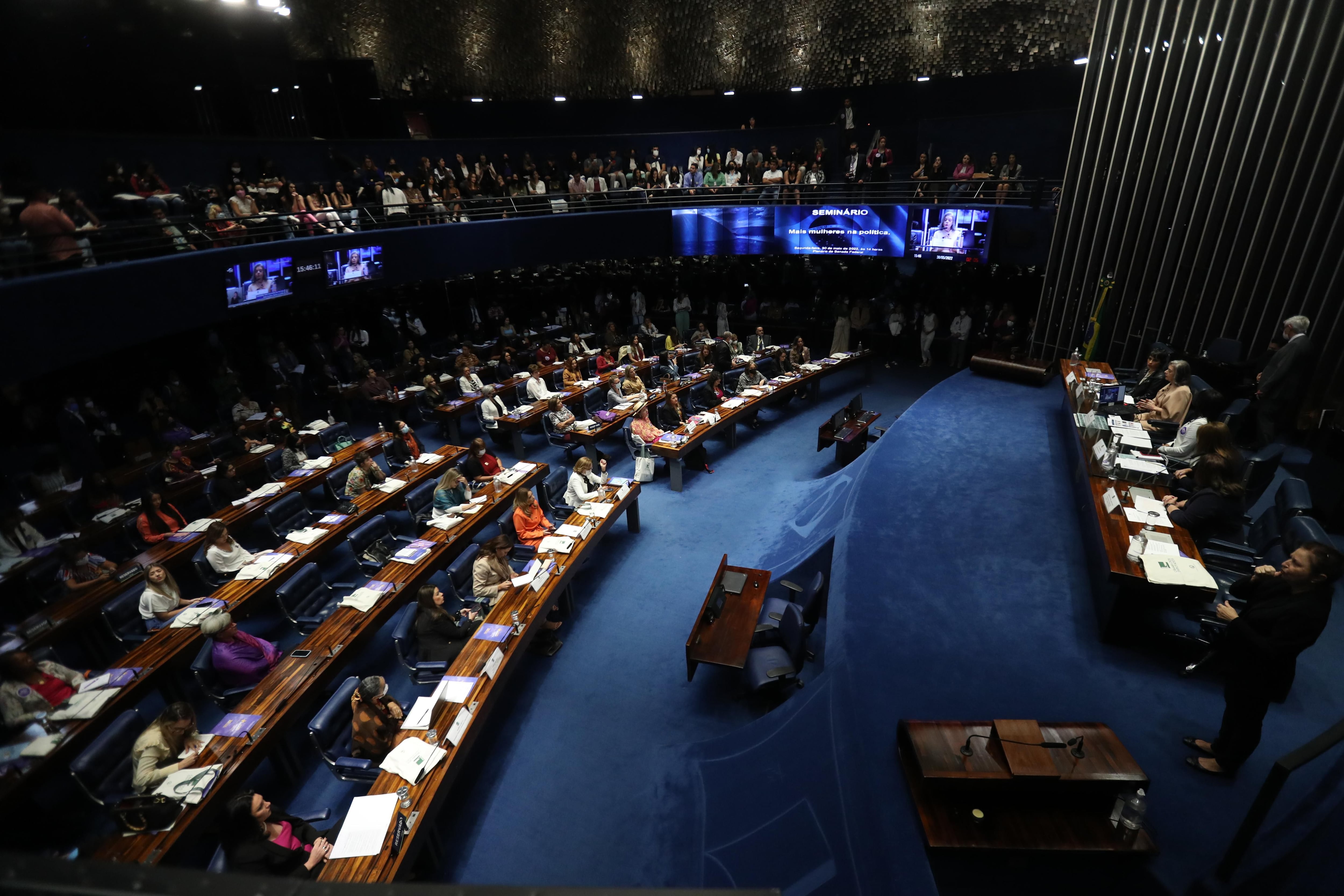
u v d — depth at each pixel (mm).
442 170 16891
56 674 5953
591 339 19203
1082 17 15320
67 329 8727
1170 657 5617
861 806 4586
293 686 6000
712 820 5590
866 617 6281
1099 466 7137
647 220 18953
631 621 8484
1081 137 12648
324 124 18328
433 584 7871
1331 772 3934
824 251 18422
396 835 4613
